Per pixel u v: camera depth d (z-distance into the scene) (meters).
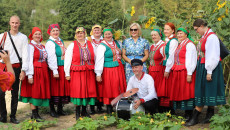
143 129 4.29
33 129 4.70
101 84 5.50
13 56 4.95
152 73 5.58
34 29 5.28
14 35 4.98
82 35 5.34
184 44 4.96
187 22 7.18
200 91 4.68
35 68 5.18
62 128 4.84
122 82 5.46
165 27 5.42
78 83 5.20
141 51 5.55
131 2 53.41
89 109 6.34
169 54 5.08
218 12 6.58
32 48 5.17
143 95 5.24
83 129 4.55
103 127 4.75
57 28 5.59
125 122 4.68
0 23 52.06
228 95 7.14
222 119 4.25
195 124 4.77
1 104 5.01
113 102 5.04
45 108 6.17
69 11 51.38
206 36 4.66
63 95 5.58
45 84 5.31
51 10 63.00
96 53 5.54
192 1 31.56
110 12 49.19
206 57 4.57
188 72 4.81
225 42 6.67
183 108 4.95
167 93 5.28
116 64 5.44
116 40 5.78
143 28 7.20
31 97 5.23
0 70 3.50
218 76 4.66
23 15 59.62
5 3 55.53
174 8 33.50
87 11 49.84
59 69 5.55
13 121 5.10
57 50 5.53
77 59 5.24
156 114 4.92
